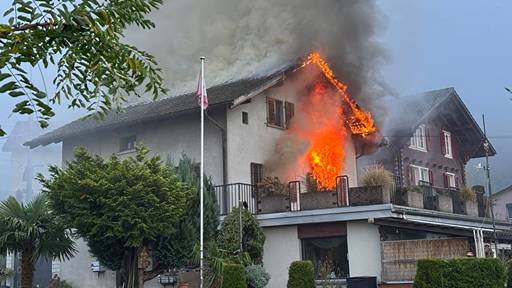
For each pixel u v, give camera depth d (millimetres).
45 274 24141
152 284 20031
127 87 4113
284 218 18594
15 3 3369
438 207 20250
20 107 3527
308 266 15312
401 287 16578
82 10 3451
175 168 18391
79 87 3994
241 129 21062
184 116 21484
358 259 17531
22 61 3439
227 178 20156
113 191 15102
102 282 22219
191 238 16781
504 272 14328
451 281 13516
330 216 17797
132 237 15258
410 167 30688
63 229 16406
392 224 17828
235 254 16938
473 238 20953
